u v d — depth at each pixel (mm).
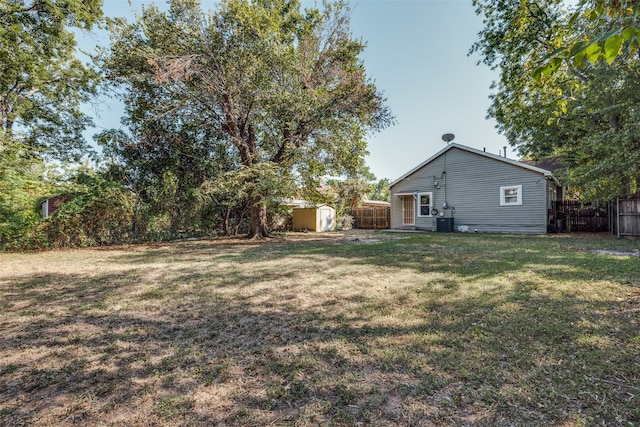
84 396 1865
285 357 2309
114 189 10977
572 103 8664
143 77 10766
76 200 10531
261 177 10555
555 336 2479
